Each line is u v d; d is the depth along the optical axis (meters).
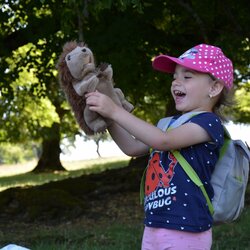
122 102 3.11
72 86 2.94
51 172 26.34
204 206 2.80
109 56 10.18
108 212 10.48
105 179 13.34
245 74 13.48
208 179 2.86
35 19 10.59
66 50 2.97
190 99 2.95
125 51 10.29
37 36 10.57
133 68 11.23
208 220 2.83
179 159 2.84
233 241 6.74
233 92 3.09
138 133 2.79
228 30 10.62
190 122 2.86
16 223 9.90
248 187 11.64
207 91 2.95
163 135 2.78
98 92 2.88
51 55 10.65
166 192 2.83
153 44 11.13
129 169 14.61
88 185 12.18
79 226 9.24
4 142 24.70
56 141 27.25
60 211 10.20
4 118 22.16
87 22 10.38
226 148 2.93
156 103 17.97
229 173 2.90
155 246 2.84
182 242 2.76
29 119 22.77
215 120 2.88
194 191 2.79
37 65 11.30
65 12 7.47
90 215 10.23
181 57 3.00
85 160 37.75
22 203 10.48
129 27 10.22
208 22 11.05
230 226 7.68
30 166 40.53
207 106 2.99
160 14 10.57
